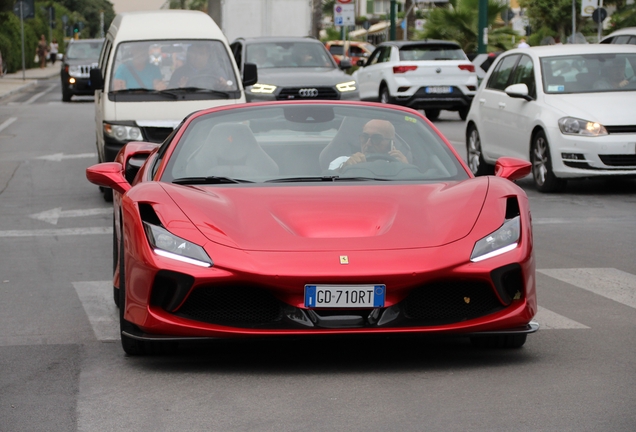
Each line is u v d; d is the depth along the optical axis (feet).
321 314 19.86
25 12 183.01
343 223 20.95
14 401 18.69
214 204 21.54
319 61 81.35
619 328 24.53
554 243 38.17
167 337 20.27
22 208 47.67
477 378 19.89
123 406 18.28
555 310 26.81
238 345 22.80
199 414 17.74
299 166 24.70
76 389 19.45
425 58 100.37
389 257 19.86
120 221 22.76
